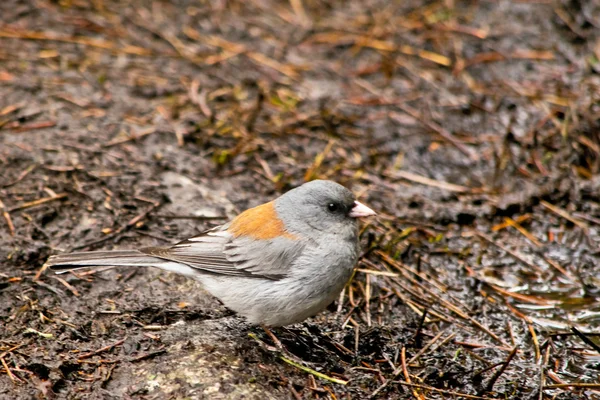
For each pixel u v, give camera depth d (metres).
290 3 17.73
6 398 7.96
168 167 12.53
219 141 13.43
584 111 13.91
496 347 9.66
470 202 12.61
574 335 9.94
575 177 12.84
